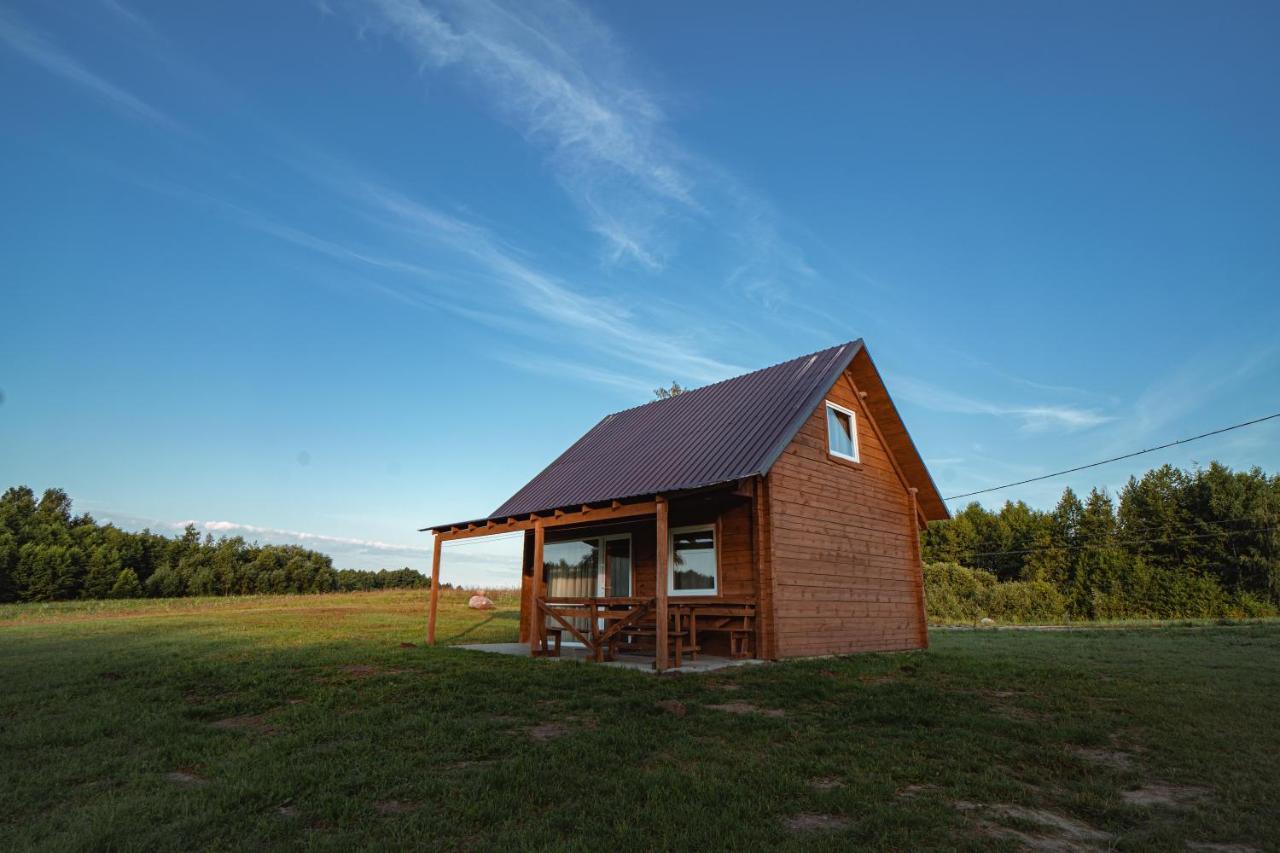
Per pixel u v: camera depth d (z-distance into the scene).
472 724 6.35
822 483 12.74
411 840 3.78
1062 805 4.36
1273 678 9.17
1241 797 4.47
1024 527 43.12
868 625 13.16
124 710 7.41
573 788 4.54
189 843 3.85
